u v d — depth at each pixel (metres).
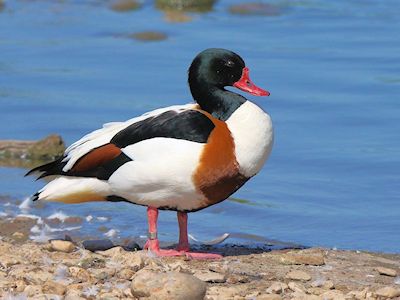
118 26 26.95
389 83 20.66
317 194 15.06
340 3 29.20
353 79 21.03
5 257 10.92
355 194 15.09
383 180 15.66
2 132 17.95
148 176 11.08
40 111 19.11
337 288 10.37
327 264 11.34
